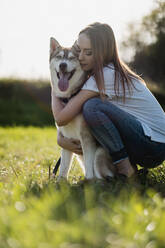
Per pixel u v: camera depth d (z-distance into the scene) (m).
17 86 17.72
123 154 2.99
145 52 25.78
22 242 1.44
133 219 1.64
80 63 3.39
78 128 3.17
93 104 2.93
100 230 1.55
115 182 2.83
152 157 3.16
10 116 14.62
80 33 3.24
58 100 3.42
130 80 3.07
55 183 2.83
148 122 3.13
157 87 20.77
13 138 8.39
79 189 2.55
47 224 1.60
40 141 7.76
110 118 2.95
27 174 3.41
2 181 3.25
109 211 1.88
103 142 3.01
